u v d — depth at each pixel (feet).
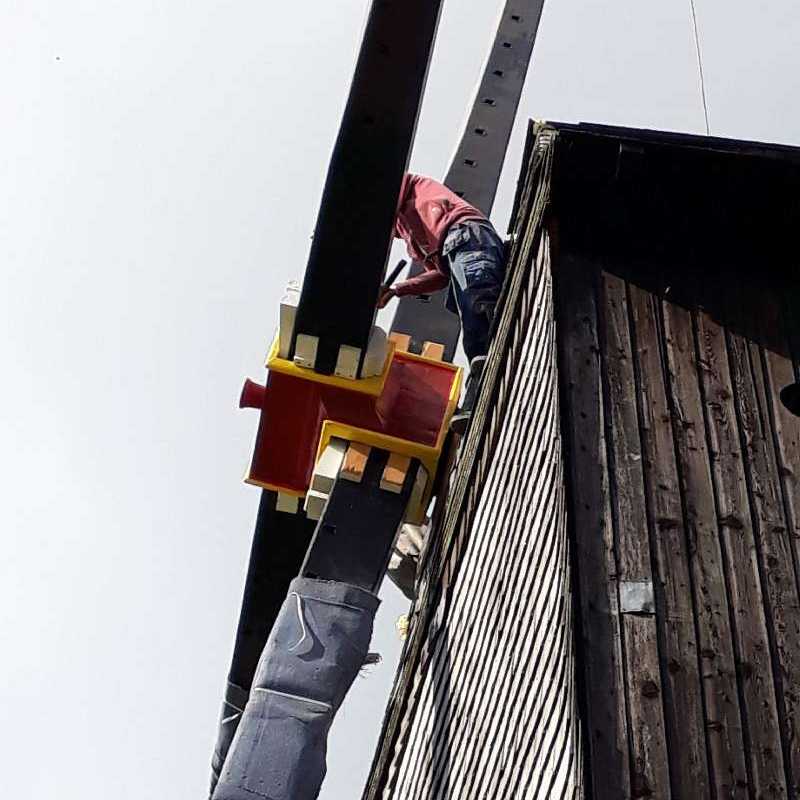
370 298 32.63
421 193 35.42
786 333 28.19
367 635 32.81
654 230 29.30
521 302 30.89
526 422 28.84
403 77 29.37
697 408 26.78
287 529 38.04
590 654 23.40
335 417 34.65
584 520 24.98
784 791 22.35
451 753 31.30
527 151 31.65
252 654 41.01
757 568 24.81
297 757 31.04
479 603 31.01
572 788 22.54
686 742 22.65
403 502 34.35
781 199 28.99
